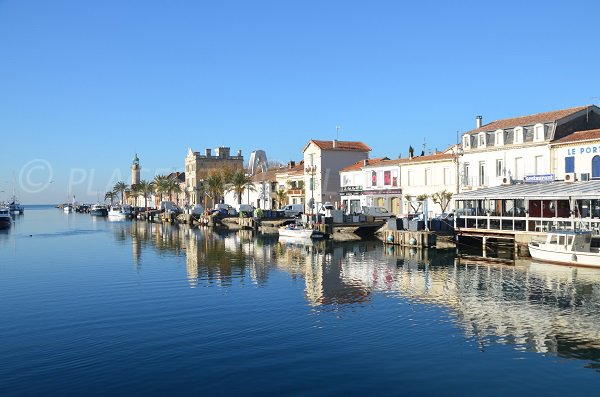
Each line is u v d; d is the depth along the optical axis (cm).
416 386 1521
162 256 4581
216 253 4778
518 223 4228
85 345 1919
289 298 2664
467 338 1945
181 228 8869
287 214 8281
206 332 2062
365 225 6150
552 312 2303
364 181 7725
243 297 2705
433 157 6575
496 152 5534
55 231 8369
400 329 2070
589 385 1518
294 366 1680
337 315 2300
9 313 2411
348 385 1531
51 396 1473
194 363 1717
